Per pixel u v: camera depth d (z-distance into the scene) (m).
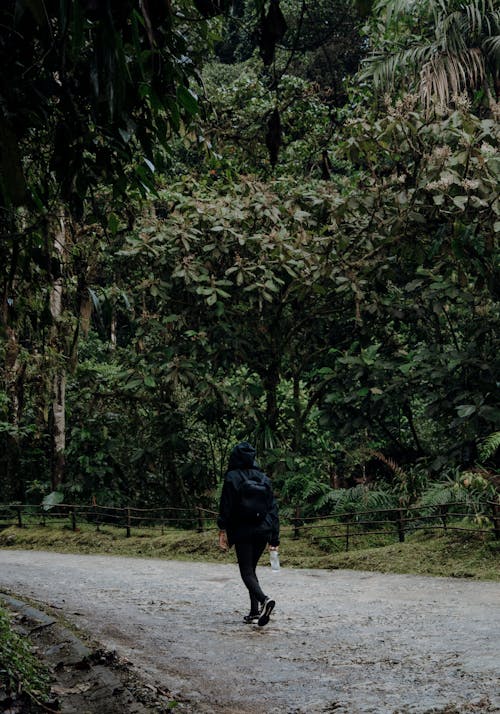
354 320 14.91
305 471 14.52
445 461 12.76
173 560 13.29
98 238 13.05
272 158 5.50
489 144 12.07
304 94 17.03
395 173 12.78
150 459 16.62
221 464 17.30
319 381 15.82
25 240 6.20
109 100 3.60
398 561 11.00
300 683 5.49
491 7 13.23
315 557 12.18
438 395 13.01
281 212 14.38
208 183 17.22
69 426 18.92
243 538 7.66
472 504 11.52
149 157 5.57
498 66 13.66
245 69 22.83
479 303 13.08
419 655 6.13
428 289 13.64
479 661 5.80
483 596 8.60
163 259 14.34
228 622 7.79
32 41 4.80
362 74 14.68
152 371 15.07
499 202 11.40
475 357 12.91
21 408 17.16
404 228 12.50
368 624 7.47
